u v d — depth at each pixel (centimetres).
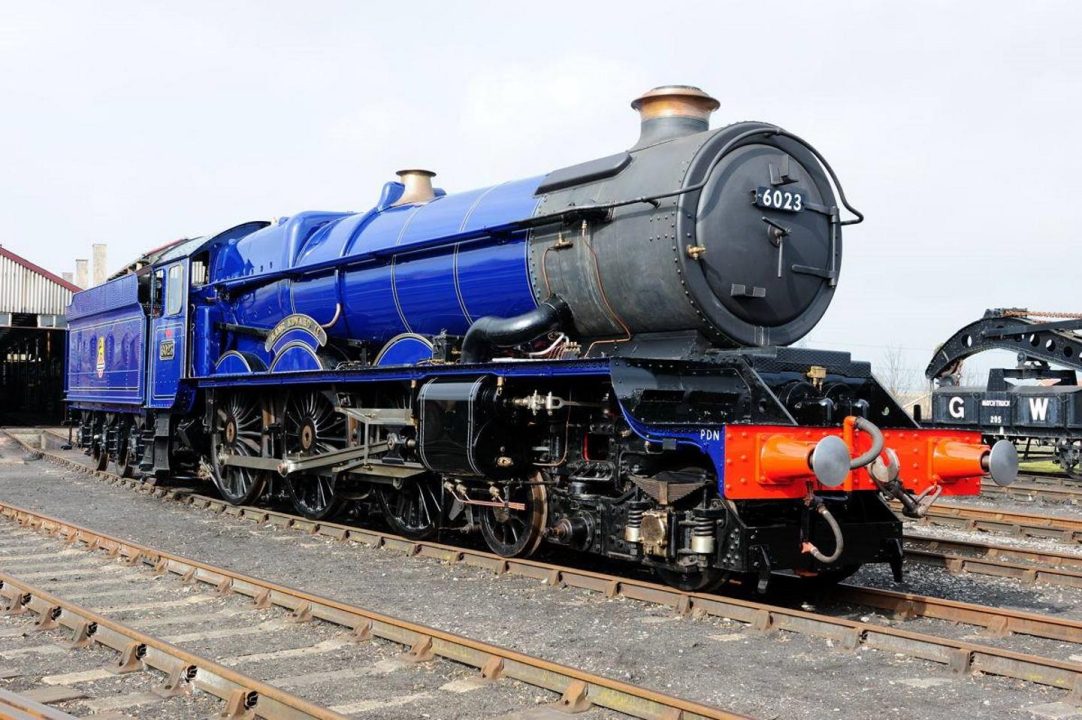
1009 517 1302
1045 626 658
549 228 880
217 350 1389
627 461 789
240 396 1298
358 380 1034
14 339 3978
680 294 768
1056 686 539
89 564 910
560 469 857
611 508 786
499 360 845
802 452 655
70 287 3519
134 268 1705
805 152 845
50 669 576
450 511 976
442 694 528
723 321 780
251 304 1326
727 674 569
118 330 1634
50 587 806
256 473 1262
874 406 816
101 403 1731
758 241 798
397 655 596
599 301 838
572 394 830
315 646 622
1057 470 2102
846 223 863
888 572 920
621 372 730
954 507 1378
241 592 761
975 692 537
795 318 833
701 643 633
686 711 469
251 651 613
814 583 807
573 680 516
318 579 848
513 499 896
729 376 773
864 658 600
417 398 954
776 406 719
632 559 768
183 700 522
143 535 1097
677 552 730
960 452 742
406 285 1034
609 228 820
